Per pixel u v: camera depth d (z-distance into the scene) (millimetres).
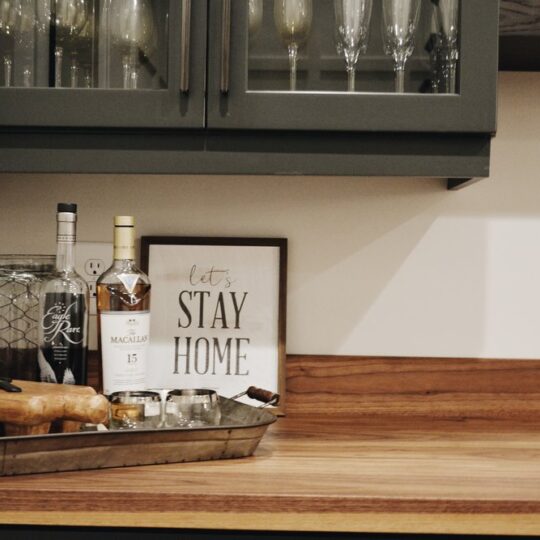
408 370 1270
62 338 1081
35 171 989
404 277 1294
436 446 1039
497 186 1294
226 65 959
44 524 794
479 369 1270
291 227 1296
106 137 988
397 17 1012
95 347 1291
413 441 1070
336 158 987
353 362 1271
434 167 987
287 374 1270
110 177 1300
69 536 804
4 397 896
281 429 1148
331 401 1267
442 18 1008
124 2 1002
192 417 982
